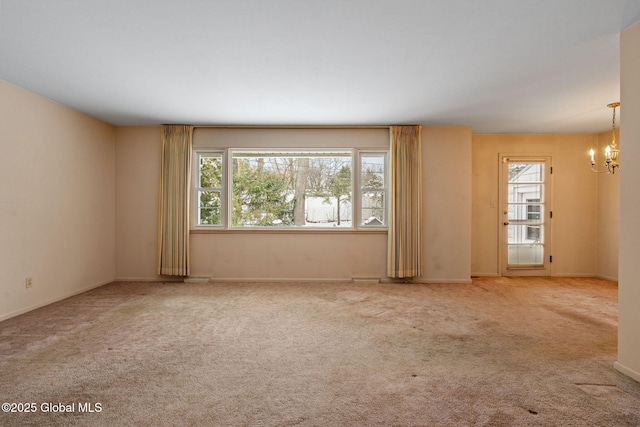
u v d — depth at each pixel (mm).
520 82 3486
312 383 2230
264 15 2277
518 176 5902
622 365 2393
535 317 3629
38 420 1812
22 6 2162
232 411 1913
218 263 5340
